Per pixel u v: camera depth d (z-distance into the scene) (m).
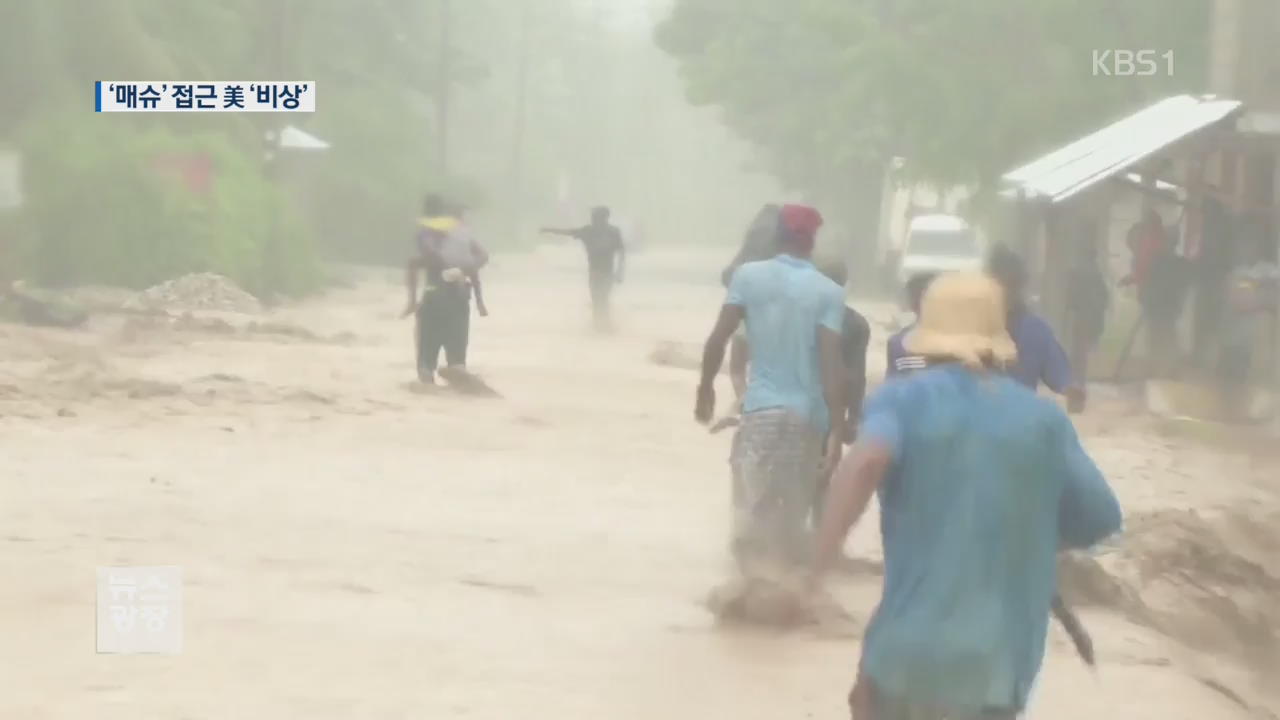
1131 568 36.84
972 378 17.78
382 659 29.30
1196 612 35.25
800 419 32.72
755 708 27.17
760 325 33.06
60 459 49.28
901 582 17.52
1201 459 59.03
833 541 17.20
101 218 125.31
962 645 17.09
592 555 38.91
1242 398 71.81
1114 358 86.44
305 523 41.31
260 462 50.69
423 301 69.88
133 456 50.53
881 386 18.17
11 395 60.88
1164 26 117.94
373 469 50.44
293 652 29.48
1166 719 27.81
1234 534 42.34
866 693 17.88
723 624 32.66
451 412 64.31
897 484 17.67
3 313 95.94
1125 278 84.25
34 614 31.27
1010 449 17.44
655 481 50.69
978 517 17.31
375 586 34.94
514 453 55.12
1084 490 17.75
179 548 37.62
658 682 28.50
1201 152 79.94
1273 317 72.19
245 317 112.38
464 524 42.19
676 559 38.84
